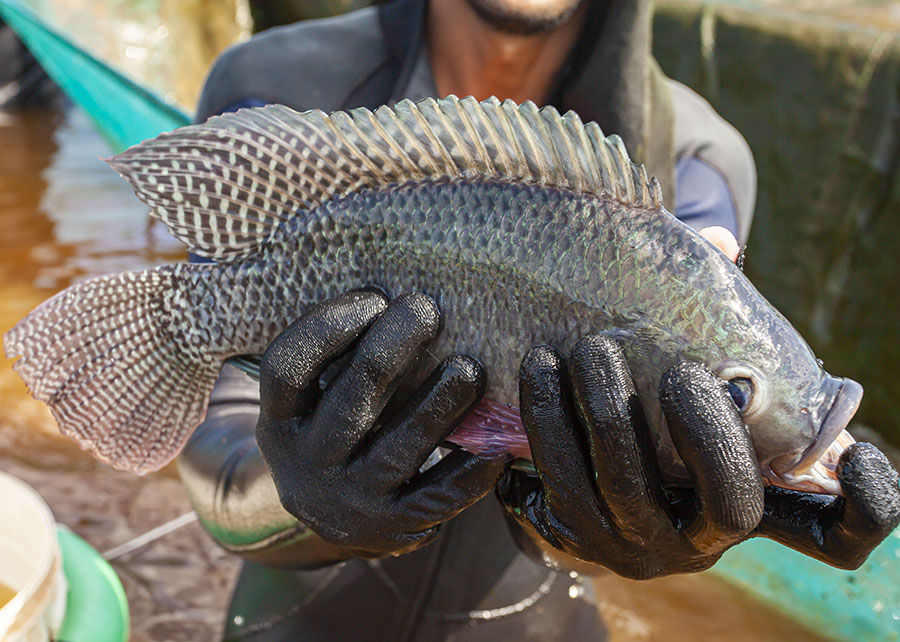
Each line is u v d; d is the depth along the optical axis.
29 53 3.08
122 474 1.16
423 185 0.53
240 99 0.70
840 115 1.47
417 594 0.73
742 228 0.76
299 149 0.53
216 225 0.56
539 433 0.49
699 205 0.73
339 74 0.71
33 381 0.58
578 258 0.50
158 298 0.58
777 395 0.49
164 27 2.55
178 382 0.59
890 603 0.88
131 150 0.55
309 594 0.73
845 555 0.48
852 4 1.61
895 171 1.42
